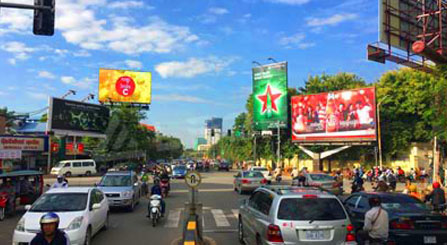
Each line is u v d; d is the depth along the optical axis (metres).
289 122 55.75
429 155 39.31
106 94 63.62
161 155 111.69
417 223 8.35
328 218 6.93
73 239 8.70
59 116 50.62
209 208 17.17
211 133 60.59
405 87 44.31
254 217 8.18
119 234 11.30
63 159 52.59
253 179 23.55
